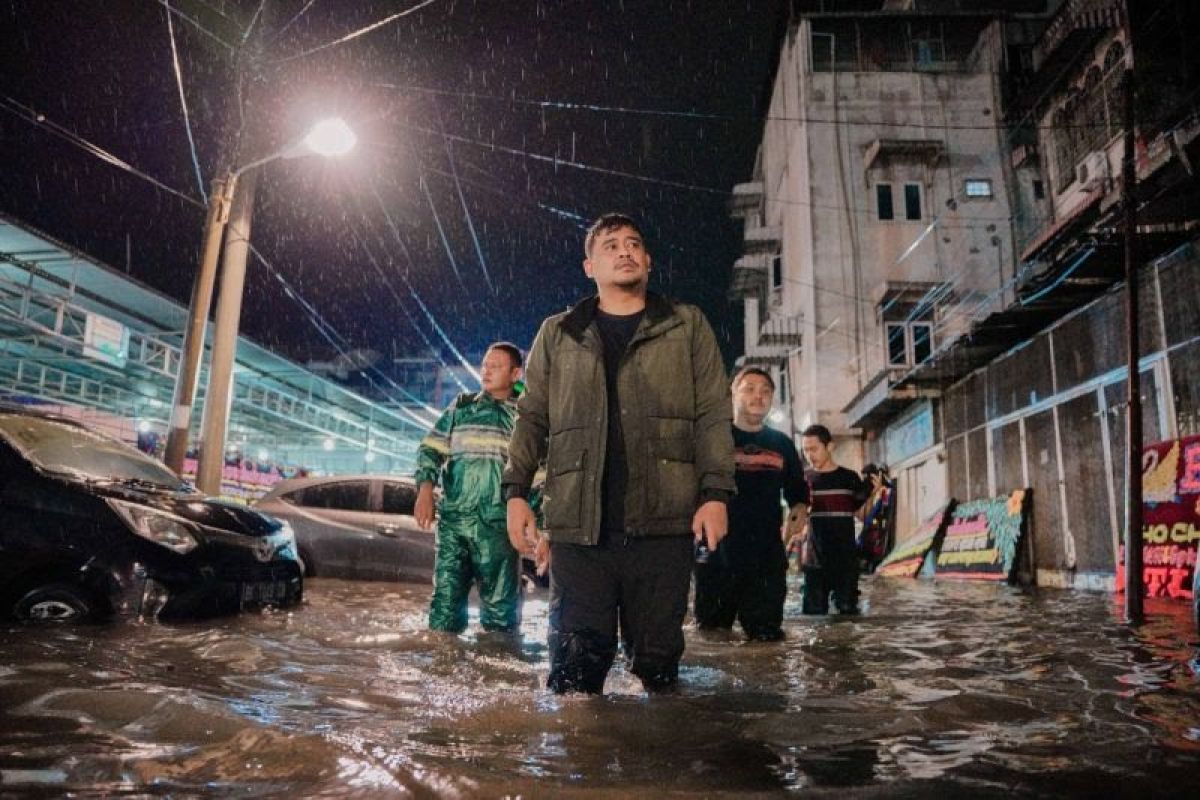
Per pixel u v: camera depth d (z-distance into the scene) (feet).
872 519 64.64
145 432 57.82
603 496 8.98
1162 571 27.58
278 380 75.25
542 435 9.86
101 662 10.46
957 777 5.72
